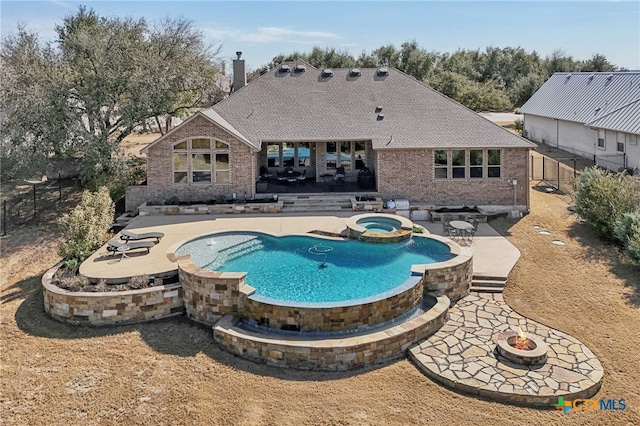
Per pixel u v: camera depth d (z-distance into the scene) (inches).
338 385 478.3
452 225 868.6
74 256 730.2
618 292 667.4
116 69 1144.2
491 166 1047.6
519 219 1011.9
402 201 1021.2
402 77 1243.8
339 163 1212.5
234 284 588.7
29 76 1061.8
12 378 485.4
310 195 1060.5
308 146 1237.7
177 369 503.2
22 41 1138.0
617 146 1305.4
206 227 897.5
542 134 1802.4
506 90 3115.2
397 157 1045.2
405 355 535.2
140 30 1283.2
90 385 474.3
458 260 677.3
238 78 1362.0
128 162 1159.6
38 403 446.6
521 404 446.9
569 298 657.0
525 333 563.8
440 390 468.8
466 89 2704.2
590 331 571.8
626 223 770.8
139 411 436.8
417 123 1096.8
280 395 462.0
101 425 418.9
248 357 529.0
